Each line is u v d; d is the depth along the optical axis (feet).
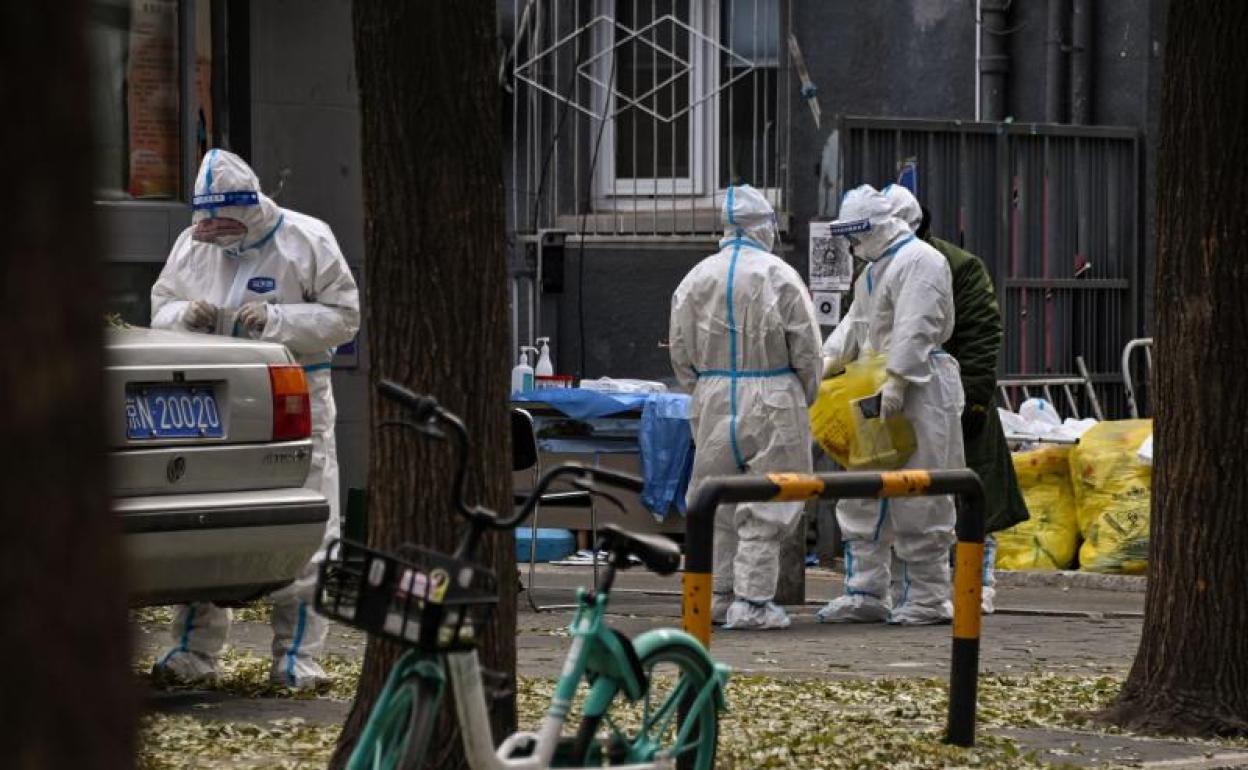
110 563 16.48
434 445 34.76
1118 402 92.02
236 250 49.93
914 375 65.72
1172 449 46.96
